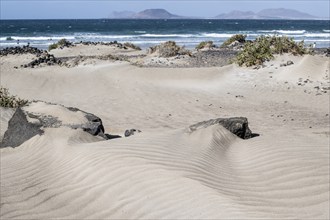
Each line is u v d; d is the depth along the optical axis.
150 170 6.00
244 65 20.22
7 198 5.80
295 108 13.08
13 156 7.81
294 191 5.68
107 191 5.72
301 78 17.11
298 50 21.66
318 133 9.27
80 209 5.39
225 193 5.37
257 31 92.25
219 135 8.11
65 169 6.69
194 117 12.21
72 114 9.05
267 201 5.30
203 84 17.61
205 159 6.61
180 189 5.44
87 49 36.97
